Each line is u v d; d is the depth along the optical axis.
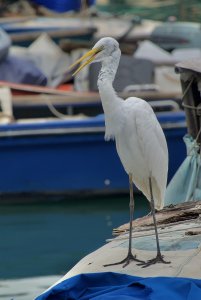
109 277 7.50
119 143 7.93
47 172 17.69
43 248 13.82
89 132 17.42
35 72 19.66
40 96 18.58
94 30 25.22
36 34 25.08
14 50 21.70
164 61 21.73
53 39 25.36
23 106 18.52
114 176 17.77
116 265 7.88
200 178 10.23
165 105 17.98
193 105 10.47
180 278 7.23
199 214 9.23
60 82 20.25
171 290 6.99
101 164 17.70
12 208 17.20
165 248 8.16
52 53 21.34
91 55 7.87
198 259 7.75
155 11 30.23
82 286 7.42
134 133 7.80
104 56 7.82
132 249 8.23
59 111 18.75
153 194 8.19
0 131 17.36
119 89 18.64
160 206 8.30
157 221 9.27
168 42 25.44
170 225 9.09
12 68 19.61
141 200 17.47
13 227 15.40
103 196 17.86
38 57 20.94
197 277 7.39
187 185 10.29
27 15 27.27
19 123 17.41
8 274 12.38
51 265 12.84
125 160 7.98
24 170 17.66
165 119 17.22
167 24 25.73
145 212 16.38
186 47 25.34
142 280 7.20
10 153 17.56
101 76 7.82
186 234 8.53
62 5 27.23
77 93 18.77
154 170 7.91
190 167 10.30
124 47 22.58
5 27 26.52
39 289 11.48
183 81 10.43
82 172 17.72
